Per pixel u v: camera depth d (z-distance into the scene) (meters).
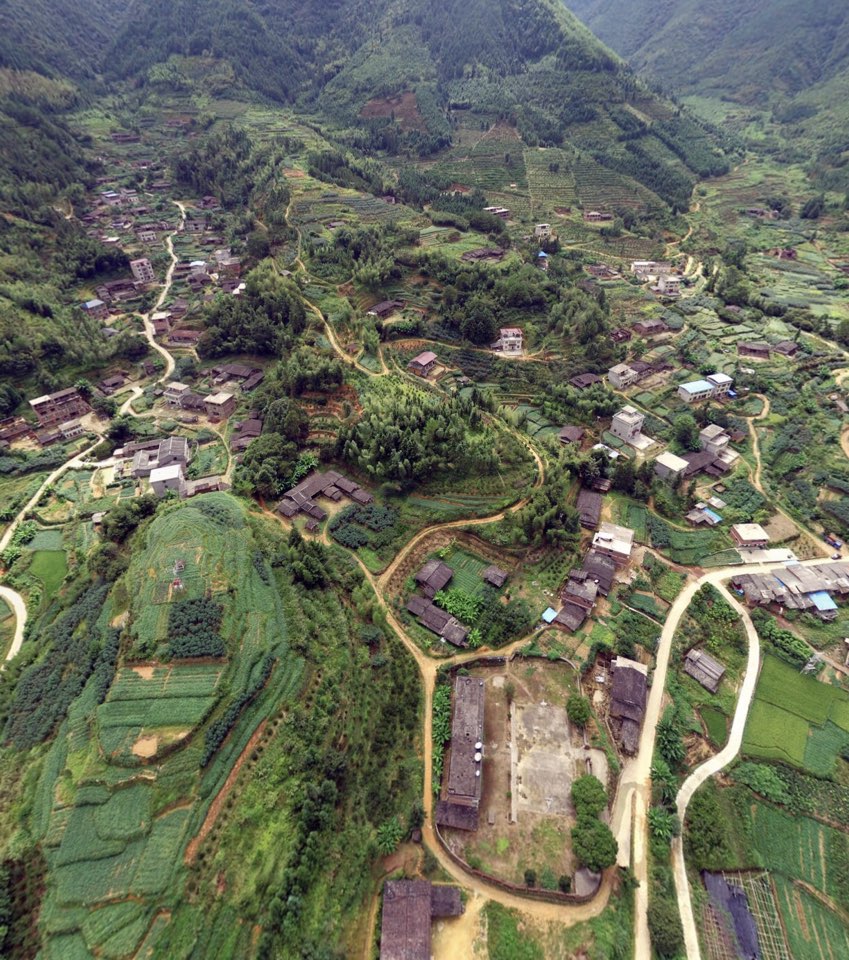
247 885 50.94
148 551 76.31
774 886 57.94
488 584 82.50
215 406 116.19
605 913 53.50
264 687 63.09
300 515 91.19
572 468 97.31
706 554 88.19
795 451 104.81
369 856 56.03
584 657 73.38
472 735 63.31
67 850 51.94
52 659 68.69
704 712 70.44
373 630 74.19
